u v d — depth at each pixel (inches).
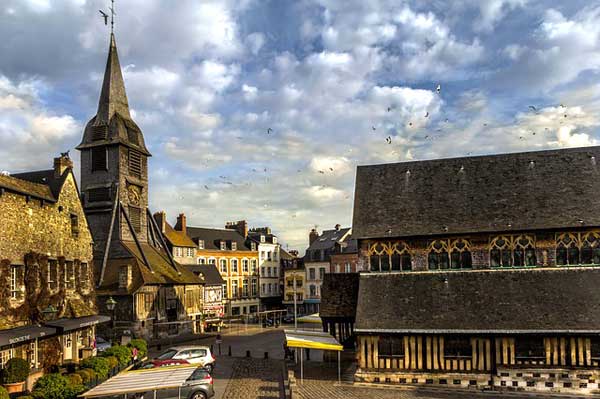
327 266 2738.7
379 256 1068.5
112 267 1652.3
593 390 855.1
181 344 1563.7
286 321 2338.8
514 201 1063.6
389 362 925.2
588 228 983.0
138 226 1838.1
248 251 2822.3
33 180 1364.4
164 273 1742.1
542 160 1127.0
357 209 1138.7
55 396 669.3
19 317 828.6
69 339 994.7
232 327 2153.1
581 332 853.8
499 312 917.2
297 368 1082.7
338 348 904.3
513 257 1011.9
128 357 1022.4
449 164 1183.6
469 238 1033.5
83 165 1785.2
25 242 867.4
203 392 706.8
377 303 981.2
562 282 956.0
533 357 880.9
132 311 1541.6
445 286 996.6
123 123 1800.0
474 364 897.5
